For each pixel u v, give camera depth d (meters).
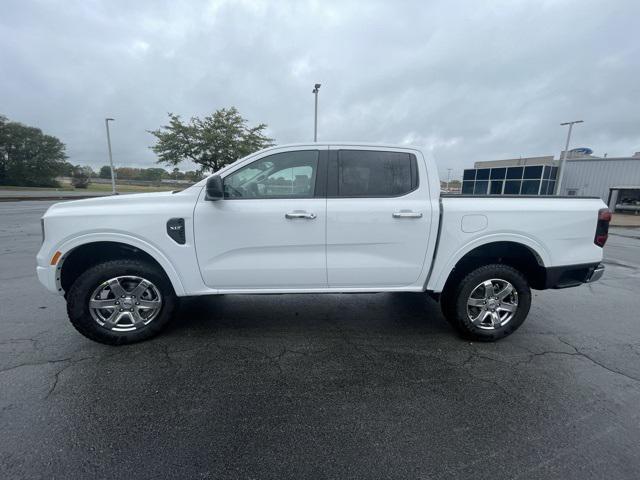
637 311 4.41
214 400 2.51
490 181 34.03
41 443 2.07
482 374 2.90
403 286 3.42
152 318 3.32
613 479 1.87
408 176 3.31
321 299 4.69
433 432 2.22
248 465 1.95
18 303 4.34
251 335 3.57
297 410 2.42
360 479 1.87
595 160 27.11
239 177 3.20
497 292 3.45
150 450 2.04
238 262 3.21
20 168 52.50
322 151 3.25
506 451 2.07
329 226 3.19
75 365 2.92
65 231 3.01
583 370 2.97
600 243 3.49
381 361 3.09
